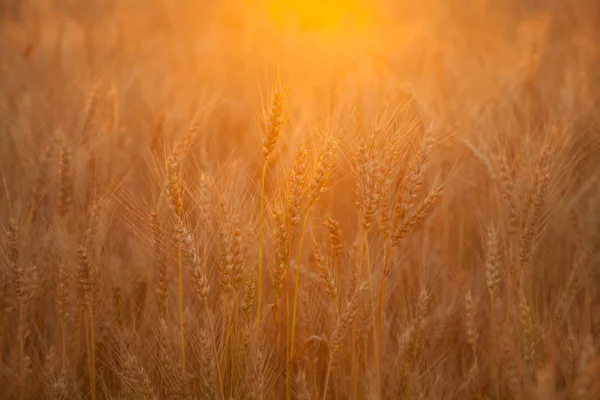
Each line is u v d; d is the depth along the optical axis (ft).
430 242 7.37
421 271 6.96
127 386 6.36
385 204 6.20
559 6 20.30
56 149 7.13
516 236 6.48
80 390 6.61
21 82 11.44
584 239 7.16
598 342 6.38
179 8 22.16
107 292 6.72
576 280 6.85
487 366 6.69
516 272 6.48
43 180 7.09
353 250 6.41
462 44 17.76
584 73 9.79
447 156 7.57
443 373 6.69
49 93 9.48
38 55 13.39
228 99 9.43
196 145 7.36
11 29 17.81
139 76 10.78
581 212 7.29
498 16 22.41
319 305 6.63
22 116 8.19
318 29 19.51
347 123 6.72
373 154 6.16
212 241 6.37
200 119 7.14
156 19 22.31
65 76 11.50
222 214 6.27
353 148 6.38
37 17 17.89
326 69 12.46
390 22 22.76
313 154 6.27
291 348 6.34
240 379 6.29
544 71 11.51
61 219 6.73
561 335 6.55
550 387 5.87
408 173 6.17
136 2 22.30
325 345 6.65
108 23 19.26
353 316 6.18
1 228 6.54
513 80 9.52
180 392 6.27
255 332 6.29
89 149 7.33
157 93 10.43
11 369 6.59
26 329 6.59
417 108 7.30
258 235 6.48
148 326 6.68
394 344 6.78
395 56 14.01
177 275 6.64
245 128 8.20
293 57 14.20
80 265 6.42
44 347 6.72
